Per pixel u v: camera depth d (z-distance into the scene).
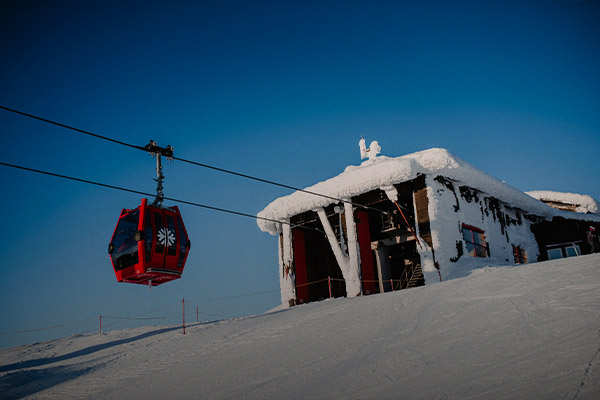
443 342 7.95
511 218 32.94
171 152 13.82
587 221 36.38
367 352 8.48
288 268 31.25
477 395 5.38
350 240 27.72
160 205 16.16
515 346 6.82
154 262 15.48
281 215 30.75
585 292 8.69
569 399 4.70
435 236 24.56
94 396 9.95
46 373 14.02
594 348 5.98
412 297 12.52
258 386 7.90
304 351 9.73
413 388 6.08
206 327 18.05
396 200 26.08
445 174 25.88
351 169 29.03
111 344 18.95
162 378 10.38
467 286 11.98
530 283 10.48
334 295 32.22
